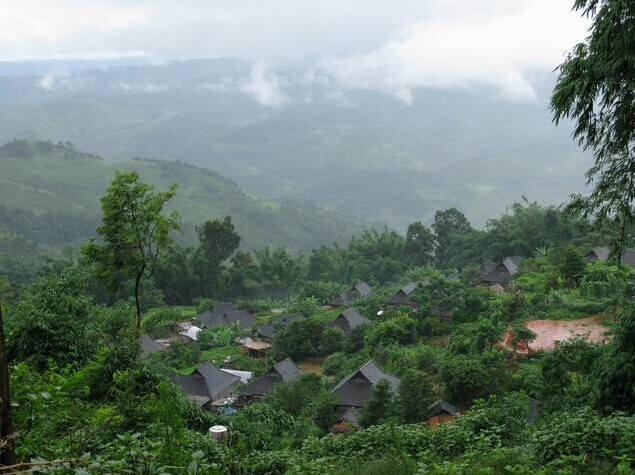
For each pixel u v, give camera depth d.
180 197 187.88
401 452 9.35
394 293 55.62
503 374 25.73
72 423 8.34
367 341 40.97
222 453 10.91
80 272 20.17
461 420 13.53
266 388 34.91
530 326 37.88
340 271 82.81
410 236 83.38
